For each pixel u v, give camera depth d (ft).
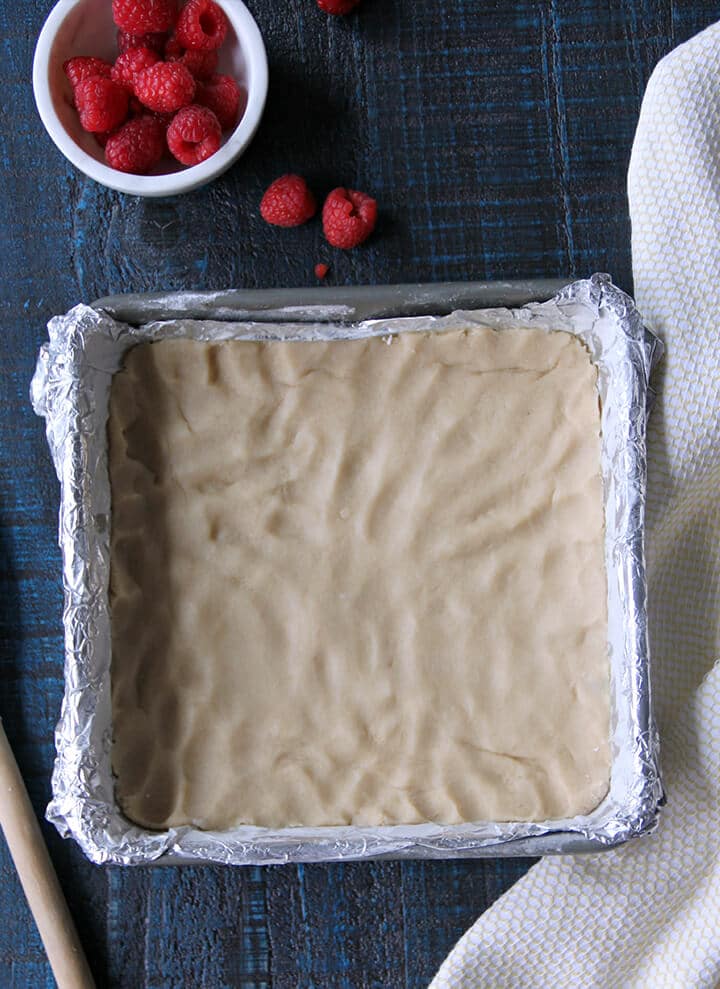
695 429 1.97
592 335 1.94
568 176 2.11
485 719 1.91
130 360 1.94
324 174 2.10
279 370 1.95
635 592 1.85
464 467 1.94
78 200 2.11
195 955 2.09
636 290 2.00
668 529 2.01
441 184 2.11
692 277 1.98
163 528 1.93
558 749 1.91
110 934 2.09
